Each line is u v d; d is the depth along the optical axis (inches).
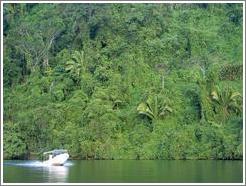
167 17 5142.7
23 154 4168.3
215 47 5007.4
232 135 4168.3
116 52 4778.5
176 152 4045.3
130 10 4948.3
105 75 4606.3
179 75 4707.2
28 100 4547.2
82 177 2588.6
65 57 4825.3
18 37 4913.9
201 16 5300.2
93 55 4773.6
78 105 4377.5
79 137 4114.2
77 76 4707.2
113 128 4207.7
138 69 4638.3
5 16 4950.8
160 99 4382.4
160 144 4116.6
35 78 4749.0
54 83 4712.1
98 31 4874.5
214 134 4101.9
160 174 2714.1
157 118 4347.9
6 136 4165.8
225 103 4394.7
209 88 4483.3
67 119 4323.3
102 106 4293.8
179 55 4896.7
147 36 4889.3
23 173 2812.5
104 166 3297.2
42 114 4232.3
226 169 3046.3
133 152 4106.8
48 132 4175.7
